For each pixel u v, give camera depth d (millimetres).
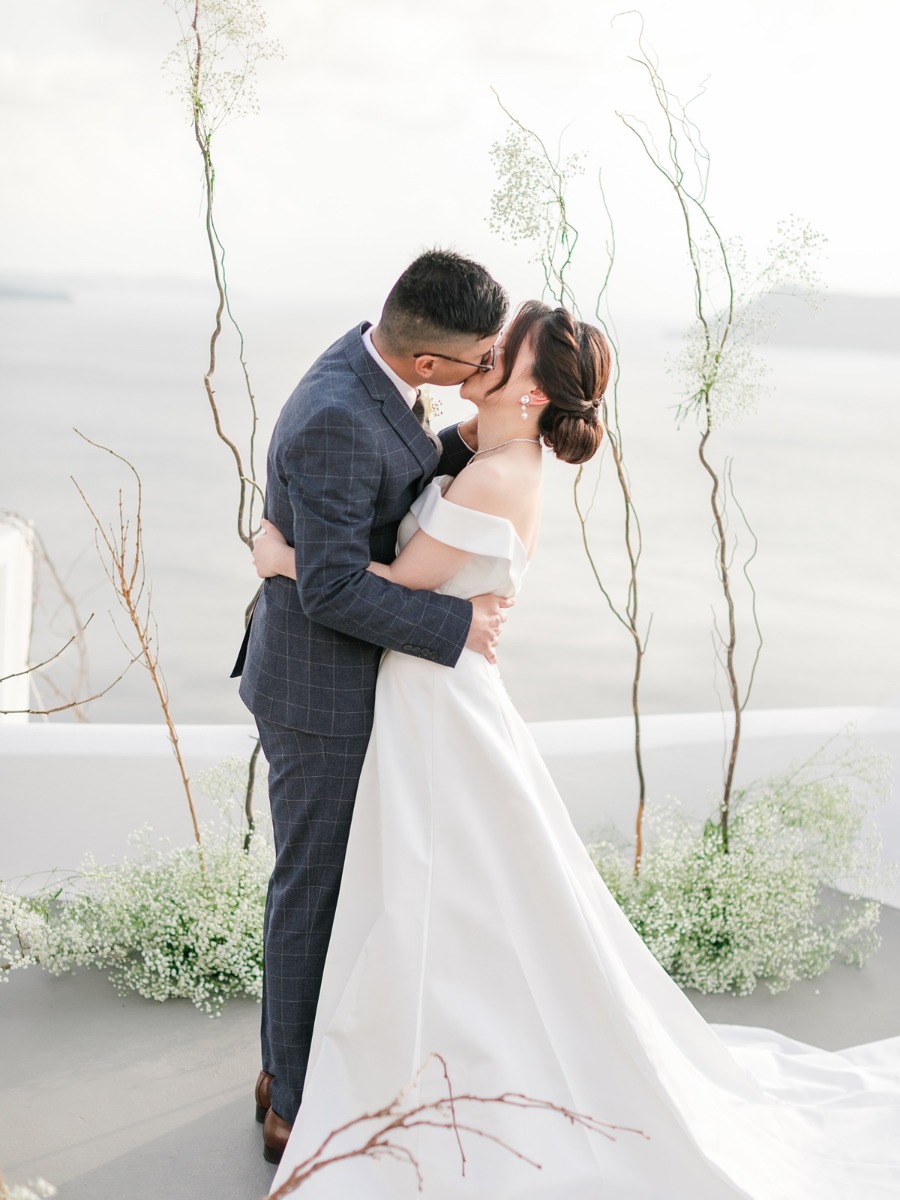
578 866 2014
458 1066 1776
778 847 3045
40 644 7016
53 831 3215
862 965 2914
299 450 1771
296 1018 1989
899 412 14219
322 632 1886
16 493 10391
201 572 8742
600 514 10711
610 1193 1781
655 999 2064
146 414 14273
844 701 6230
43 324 23531
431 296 1741
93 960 2781
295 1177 997
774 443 12758
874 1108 2160
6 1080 2322
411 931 1804
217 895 2727
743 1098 2104
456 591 1895
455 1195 1731
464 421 2146
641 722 3514
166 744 3277
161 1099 2279
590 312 6422
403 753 1866
